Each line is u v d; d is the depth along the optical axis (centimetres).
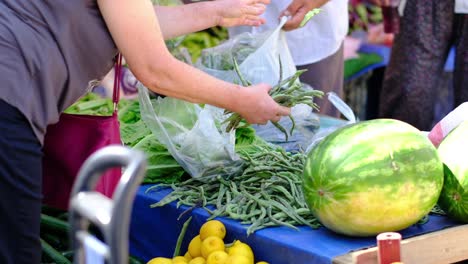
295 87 262
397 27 469
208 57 325
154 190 272
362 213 206
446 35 458
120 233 119
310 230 225
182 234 247
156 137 274
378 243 192
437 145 248
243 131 298
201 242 233
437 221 231
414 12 458
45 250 275
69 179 241
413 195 208
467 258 214
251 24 292
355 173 205
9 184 201
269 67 303
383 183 205
